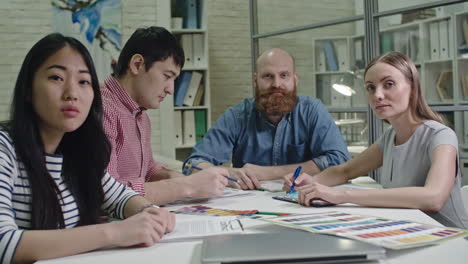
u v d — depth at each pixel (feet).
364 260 2.47
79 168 3.59
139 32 5.27
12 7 14.12
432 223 3.43
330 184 5.80
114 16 14.46
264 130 7.43
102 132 3.63
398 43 10.03
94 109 3.52
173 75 5.37
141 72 5.18
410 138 5.02
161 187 4.66
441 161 4.42
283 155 7.37
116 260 2.66
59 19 14.12
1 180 2.91
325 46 11.41
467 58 9.03
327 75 11.51
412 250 2.68
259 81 7.21
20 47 14.25
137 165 5.37
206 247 2.64
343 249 2.48
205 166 6.70
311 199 4.27
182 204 4.68
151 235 2.94
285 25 12.30
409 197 4.03
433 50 9.55
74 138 3.56
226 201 4.75
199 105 14.58
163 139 14.70
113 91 5.16
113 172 4.89
